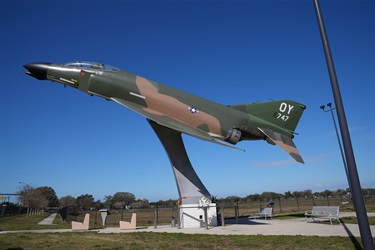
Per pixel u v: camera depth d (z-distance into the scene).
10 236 12.16
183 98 15.38
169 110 14.93
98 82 14.86
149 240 10.40
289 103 16.97
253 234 11.09
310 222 15.31
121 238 11.09
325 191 74.75
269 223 15.45
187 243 9.48
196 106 15.37
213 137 15.06
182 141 15.68
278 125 16.67
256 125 15.98
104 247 8.99
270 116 16.67
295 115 17.00
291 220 17.02
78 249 8.69
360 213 5.67
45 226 19.09
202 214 14.93
